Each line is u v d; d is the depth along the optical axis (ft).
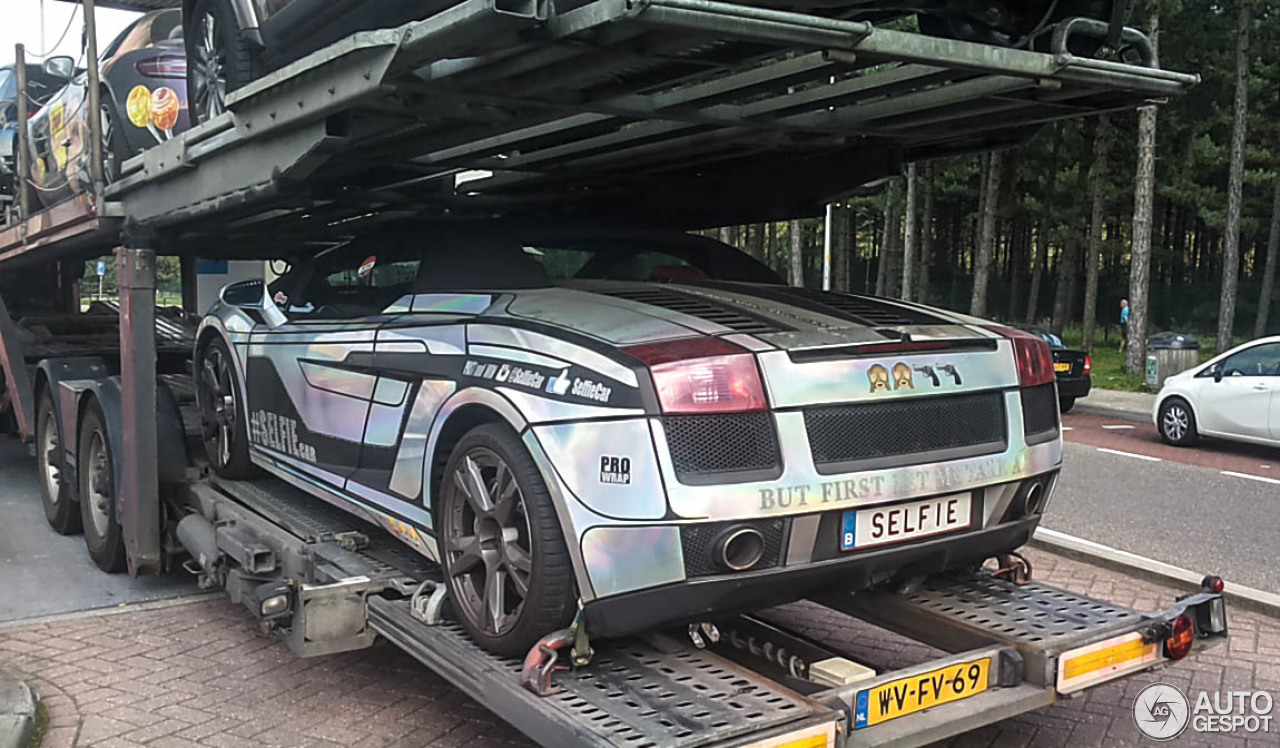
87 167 21.07
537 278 13.46
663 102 11.75
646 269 15.15
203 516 17.25
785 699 9.63
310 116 11.03
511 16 8.21
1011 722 13.20
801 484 9.87
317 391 14.98
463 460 11.48
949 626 11.96
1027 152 92.43
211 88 16.15
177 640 15.94
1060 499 29.12
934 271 149.48
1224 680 14.64
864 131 13.33
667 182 18.06
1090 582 19.16
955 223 136.46
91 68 17.47
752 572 9.89
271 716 13.08
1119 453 38.60
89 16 17.29
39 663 14.90
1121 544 23.58
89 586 18.83
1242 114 68.23
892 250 115.34
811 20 8.58
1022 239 140.87
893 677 10.01
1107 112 12.46
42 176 25.63
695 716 9.21
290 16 13.32
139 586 18.85
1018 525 11.95
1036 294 110.32
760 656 11.92
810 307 12.02
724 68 9.69
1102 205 85.05
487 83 10.14
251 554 13.52
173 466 18.75
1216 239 135.95
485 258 13.61
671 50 8.96
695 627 11.24
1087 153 94.79
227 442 18.35
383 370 13.30
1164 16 72.49
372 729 12.71
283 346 16.06
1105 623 11.80
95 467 19.90
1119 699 13.97
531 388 10.52
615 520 9.68
